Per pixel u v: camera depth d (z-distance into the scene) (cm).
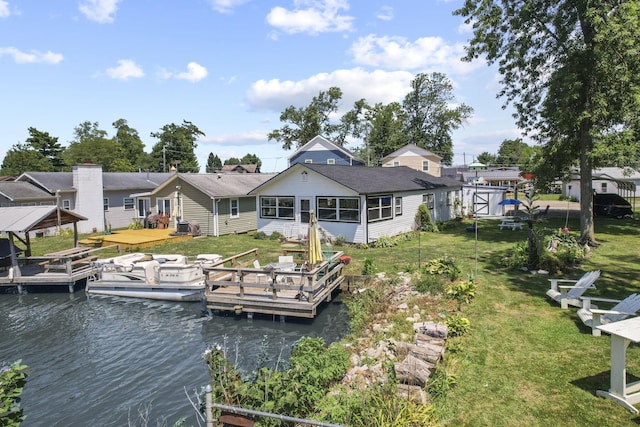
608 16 1510
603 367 703
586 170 1753
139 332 1179
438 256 1686
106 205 3231
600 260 1481
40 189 2933
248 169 6156
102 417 755
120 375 917
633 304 799
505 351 793
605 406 590
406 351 789
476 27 1969
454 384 680
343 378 745
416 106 6116
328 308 1312
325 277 1304
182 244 2272
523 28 1823
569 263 1426
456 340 854
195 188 2662
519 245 1575
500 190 3212
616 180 2966
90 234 2866
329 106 6125
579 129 1816
